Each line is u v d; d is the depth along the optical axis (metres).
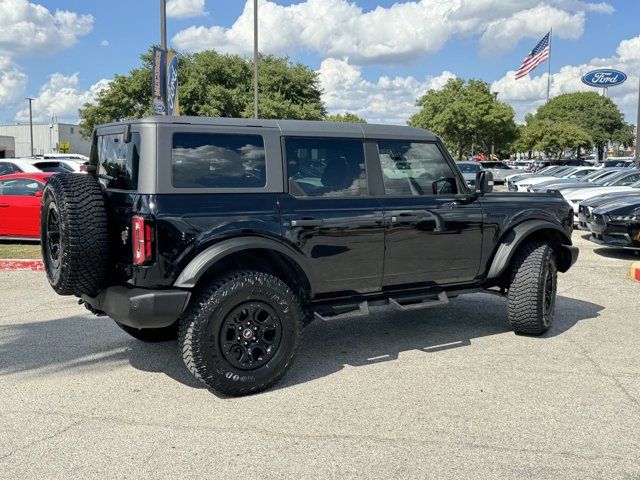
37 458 3.38
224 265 4.57
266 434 3.69
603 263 10.25
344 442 3.58
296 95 49.56
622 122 82.44
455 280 5.56
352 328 6.16
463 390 4.41
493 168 41.69
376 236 4.91
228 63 47.00
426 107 56.00
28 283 8.39
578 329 6.09
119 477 3.18
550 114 84.25
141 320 4.00
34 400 4.24
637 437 3.66
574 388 4.45
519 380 4.61
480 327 6.18
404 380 4.62
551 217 5.95
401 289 5.25
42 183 11.31
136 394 4.36
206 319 4.08
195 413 4.01
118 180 4.43
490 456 3.41
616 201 11.06
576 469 3.27
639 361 5.08
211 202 4.22
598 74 42.38
